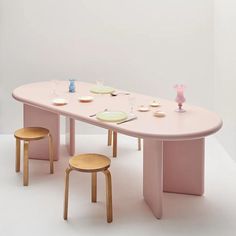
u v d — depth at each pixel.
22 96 4.06
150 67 5.14
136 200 3.58
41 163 4.34
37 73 5.11
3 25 4.98
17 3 4.94
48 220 3.24
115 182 3.90
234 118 4.33
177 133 3.00
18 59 5.07
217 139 5.05
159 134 2.99
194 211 3.39
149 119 3.34
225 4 4.57
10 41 5.02
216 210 3.41
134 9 5.00
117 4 4.99
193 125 3.18
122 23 5.03
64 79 5.14
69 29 5.02
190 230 3.12
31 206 3.46
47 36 5.03
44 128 4.14
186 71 5.16
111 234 3.06
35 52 5.06
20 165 4.28
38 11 4.97
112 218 3.25
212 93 5.21
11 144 4.86
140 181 3.93
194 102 5.23
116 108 3.66
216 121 3.27
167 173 3.69
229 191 3.73
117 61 5.12
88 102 3.86
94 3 4.97
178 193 3.70
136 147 4.79
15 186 3.81
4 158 4.44
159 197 3.24
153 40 5.08
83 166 3.16
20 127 5.24
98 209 3.42
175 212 3.38
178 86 3.56
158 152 3.20
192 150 3.59
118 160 4.40
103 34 5.05
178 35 5.07
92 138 5.12
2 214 3.32
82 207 3.44
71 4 4.97
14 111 5.20
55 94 4.14
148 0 4.99
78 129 5.29
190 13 5.03
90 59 5.10
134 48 5.09
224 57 4.67
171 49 5.11
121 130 3.12
